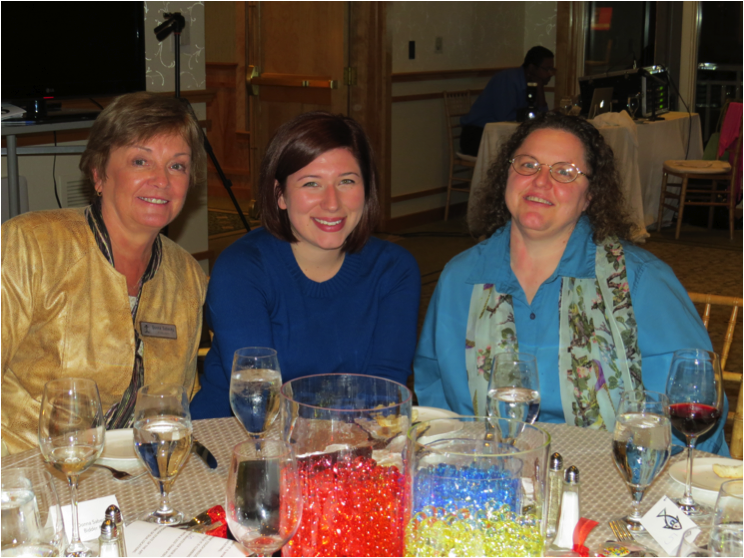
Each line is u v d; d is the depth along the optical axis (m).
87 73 3.71
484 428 0.88
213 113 7.47
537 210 1.64
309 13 5.89
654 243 5.97
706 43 7.31
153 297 1.64
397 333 1.74
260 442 0.80
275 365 1.24
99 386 1.57
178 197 1.63
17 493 0.76
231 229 6.18
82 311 1.56
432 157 6.82
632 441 0.97
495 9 7.20
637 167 5.64
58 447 0.97
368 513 0.78
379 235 6.32
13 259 1.53
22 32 3.42
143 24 3.91
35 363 1.56
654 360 1.64
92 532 0.97
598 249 1.68
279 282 1.70
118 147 1.56
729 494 0.76
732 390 3.32
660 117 6.36
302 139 1.59
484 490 0.74
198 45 4.31
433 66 6.64
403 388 0.89
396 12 6.12
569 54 7.36
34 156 3.68
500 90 6.34
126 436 1.25
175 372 1.65
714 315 4.34
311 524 0.79
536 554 0.75
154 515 1.00
